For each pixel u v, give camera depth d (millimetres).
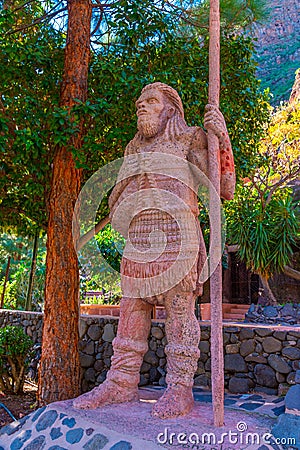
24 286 12992
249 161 7469
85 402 3459
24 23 6820
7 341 6551
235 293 15297
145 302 3619
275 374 5023
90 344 6348
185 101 6062
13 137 5703
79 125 5391
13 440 3467
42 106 6000
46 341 5137
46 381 5016
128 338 3629
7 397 6281
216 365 3166
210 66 3631
